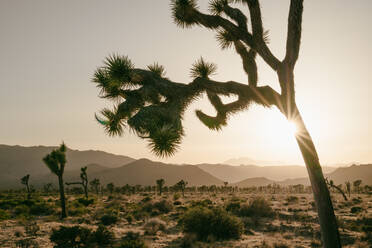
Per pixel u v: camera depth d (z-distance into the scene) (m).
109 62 5.39
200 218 17.31
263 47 5.52
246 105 6.48
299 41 5.16
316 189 4.95
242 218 24.28
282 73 5.29
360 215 24.78
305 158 5.09
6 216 26.27
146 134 4.55
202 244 15.04
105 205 42.28
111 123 5.59
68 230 14.83
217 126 6.83
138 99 5.50
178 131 4.86
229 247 14.41
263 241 14.86
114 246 14.00
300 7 5.07
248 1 5.48
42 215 29.30
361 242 14.84
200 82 5.75
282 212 27.95
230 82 5.68
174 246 15.00
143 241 14.18
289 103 5.19
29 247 14.58
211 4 6.37
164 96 5.66
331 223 4.77
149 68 6.88
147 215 26.98
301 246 14.39
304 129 5.14
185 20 6.37
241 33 5.77
